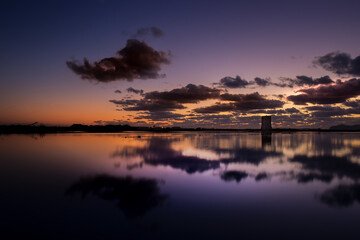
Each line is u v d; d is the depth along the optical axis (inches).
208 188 307.3
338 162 514.6
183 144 981.2
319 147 864.9
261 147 850.1
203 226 195.6
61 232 182.1
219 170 422.9
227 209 233.8
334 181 346.0
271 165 476.4
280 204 248.8
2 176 370.0
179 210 230.7
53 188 302.2
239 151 721.6
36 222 199.5
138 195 275.6
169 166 463.2
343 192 291.6
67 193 280.5
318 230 189.8
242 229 190.7
